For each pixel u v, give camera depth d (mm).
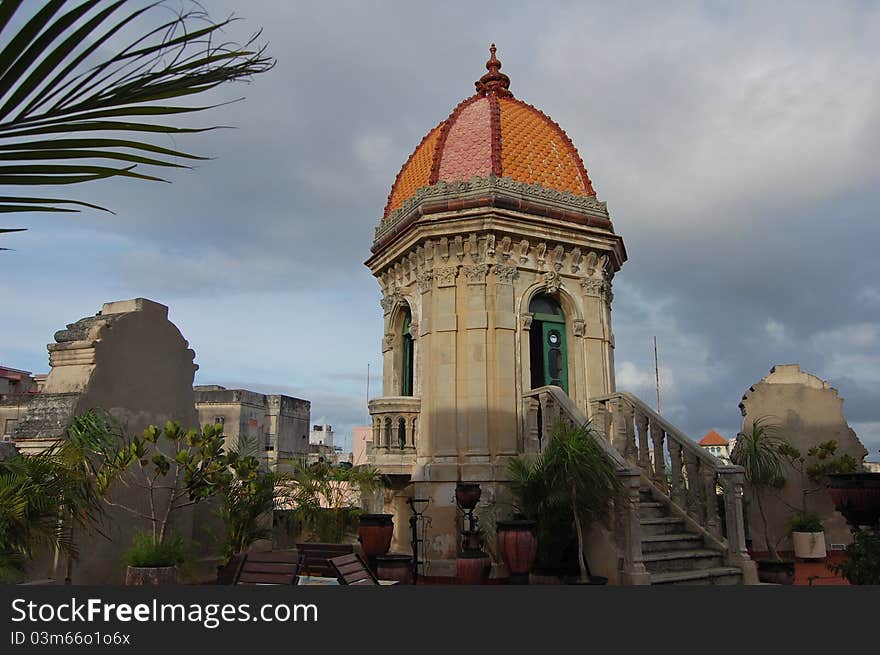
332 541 14461
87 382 11062
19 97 1915
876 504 9227
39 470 8141
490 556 13719
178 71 2039
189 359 13820
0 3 1767
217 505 13930
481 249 15938
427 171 17719
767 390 19969
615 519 12086
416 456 16031
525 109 18844
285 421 39406
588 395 16281
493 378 15375
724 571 11891
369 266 19531
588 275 17062
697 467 13539
